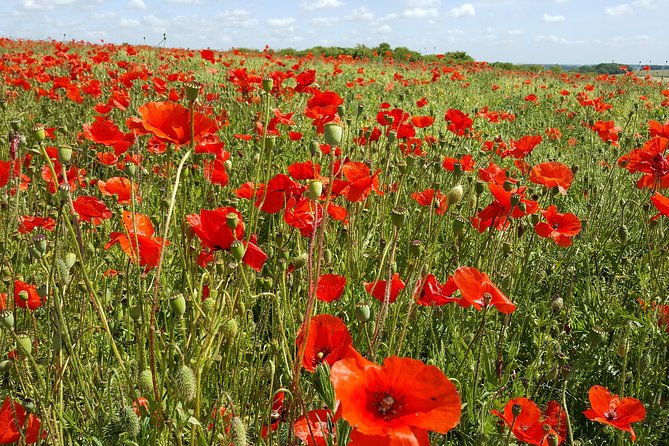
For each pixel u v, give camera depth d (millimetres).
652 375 3230
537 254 4492
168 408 2213
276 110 6039
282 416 2328
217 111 8672
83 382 2412
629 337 3520
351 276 3945
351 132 7070
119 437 2139
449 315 3422
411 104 13141
